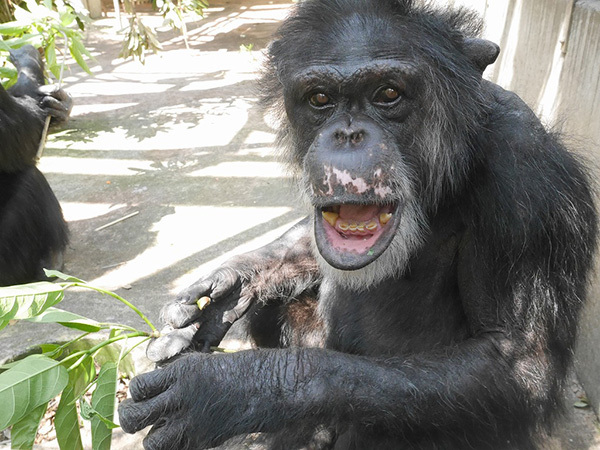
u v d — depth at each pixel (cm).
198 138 268
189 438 115
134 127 282
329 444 136
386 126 118
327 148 116
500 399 117
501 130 120
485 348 118
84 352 119
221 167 240
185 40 409
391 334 129
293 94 121
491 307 120
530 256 118
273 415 115
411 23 119
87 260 189
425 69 118
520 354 118
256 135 268
